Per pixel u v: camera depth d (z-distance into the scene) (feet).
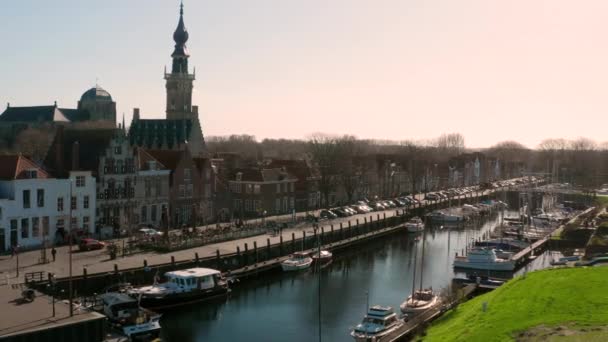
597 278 183.62
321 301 233.96
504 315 156.87
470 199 571.28
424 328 174.19
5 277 203.10
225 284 231.91
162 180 337.31
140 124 539.70
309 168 482.69
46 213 271.49
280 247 295.48
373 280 270.05
